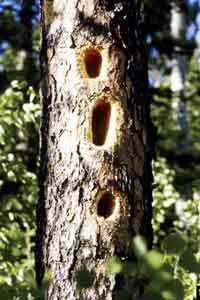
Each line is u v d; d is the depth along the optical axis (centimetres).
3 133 629
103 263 329
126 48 355
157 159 772
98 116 348
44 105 359
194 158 1082
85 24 354
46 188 349
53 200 345
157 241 629
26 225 645
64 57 354
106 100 346
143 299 202
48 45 361
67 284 333
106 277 322
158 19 1042
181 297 201
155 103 1088
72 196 339
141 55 362
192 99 1188
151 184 356
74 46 354
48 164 351
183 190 755
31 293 218
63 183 343
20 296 218
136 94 353
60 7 360
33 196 681
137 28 364
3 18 1052
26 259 601
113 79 348
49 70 359
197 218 574
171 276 202
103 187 337
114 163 339
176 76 1208
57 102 352
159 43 1062
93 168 338
